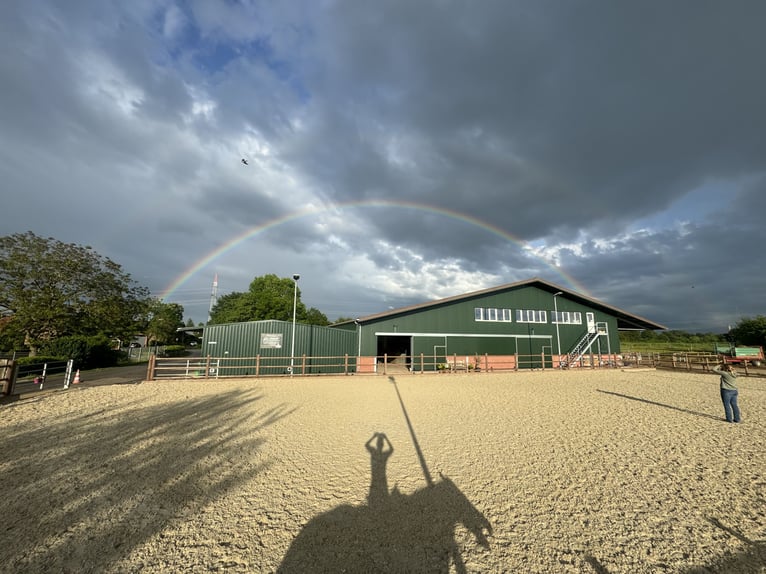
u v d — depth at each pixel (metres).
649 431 8.08
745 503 4.60
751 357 26.08
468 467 5.85
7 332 25.42
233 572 3.24
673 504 4.57
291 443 7.13
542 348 27.03
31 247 26.95
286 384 16.48
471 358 25.27
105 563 3.36
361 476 5.46
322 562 3.38
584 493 4.88
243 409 10.48
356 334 24.14
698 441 7.29
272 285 54.84
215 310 70.88
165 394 13.26
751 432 8.01
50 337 27.31
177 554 3.51
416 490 4.98
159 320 58.91
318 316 73.00
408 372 22.28
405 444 7.09
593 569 3.29
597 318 28.94
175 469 5.74
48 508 4.46
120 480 5.31
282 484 5.17
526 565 3.34
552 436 7.67
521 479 5.36
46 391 13.52
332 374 19.56
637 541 3.75
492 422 8.96
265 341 20.45
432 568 3.30
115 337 34.88
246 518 4.21
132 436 7.61
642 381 18.09
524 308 27.19
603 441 7.29
